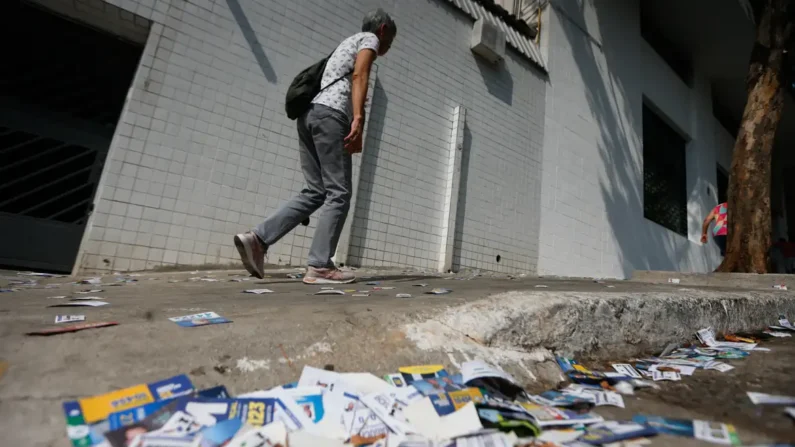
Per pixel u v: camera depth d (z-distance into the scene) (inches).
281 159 143.2
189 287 84.3
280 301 61.6
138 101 120.5
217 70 134.2
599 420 33.4
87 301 58.6
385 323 48.4
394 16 180.4
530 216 217.8
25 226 146.3
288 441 27.2
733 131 502.6
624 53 305.6
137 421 27.5
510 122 217.8
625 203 279.3
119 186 115.7
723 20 346.6
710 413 36.0
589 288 103.0
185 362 36.4
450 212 182.7
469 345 46.9
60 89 166.7
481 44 203.8
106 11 121.6
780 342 74.5
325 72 89.7
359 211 160.4
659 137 348.8
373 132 167.8
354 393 34.3
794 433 30.6
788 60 197.6
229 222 131.5
